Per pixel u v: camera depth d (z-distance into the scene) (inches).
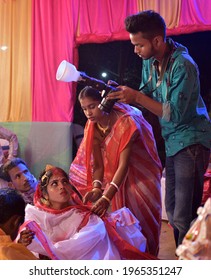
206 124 85.7
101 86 79.3
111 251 73.1
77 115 220.5
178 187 87.4
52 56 196.7
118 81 217.8
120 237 75.6
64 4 191.3
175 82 79.9
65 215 73.7
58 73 78.0
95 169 89.4
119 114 86.4
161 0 169.3
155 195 88.9
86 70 224.4
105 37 182.5
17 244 57.3
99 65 223.1
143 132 88.2
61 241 69.7
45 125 201.8
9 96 208.4
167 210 94.6
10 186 98.7
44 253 69.0
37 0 198.2
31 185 98.6
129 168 88.2
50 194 74.7
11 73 207.9
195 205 87.4
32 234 63.4
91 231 71.0
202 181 87.0
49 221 73.5
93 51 221.5
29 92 204.5
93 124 88.4
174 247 123.6
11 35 205.9
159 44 80.7
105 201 78.3
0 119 210.2
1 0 205.5
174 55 81.9
